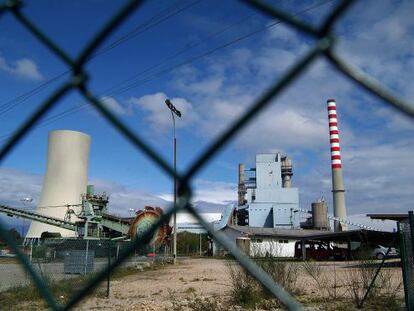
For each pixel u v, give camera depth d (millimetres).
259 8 1193
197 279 18375
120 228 48406
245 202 90250
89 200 49000
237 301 10523
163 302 11312
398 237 10320
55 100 1693
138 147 1523
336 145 74750
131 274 21562
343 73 1119
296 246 40469
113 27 1522
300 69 1127
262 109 1174
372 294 10977
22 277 17969
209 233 1455
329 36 1115
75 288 11562
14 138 1789
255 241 11531
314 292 12273
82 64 1647
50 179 64312
